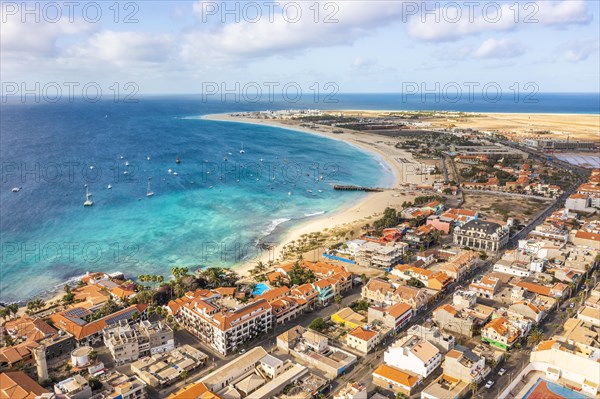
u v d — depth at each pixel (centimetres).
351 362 16500
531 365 16150
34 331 18250
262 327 18788
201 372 16238
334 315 19762
